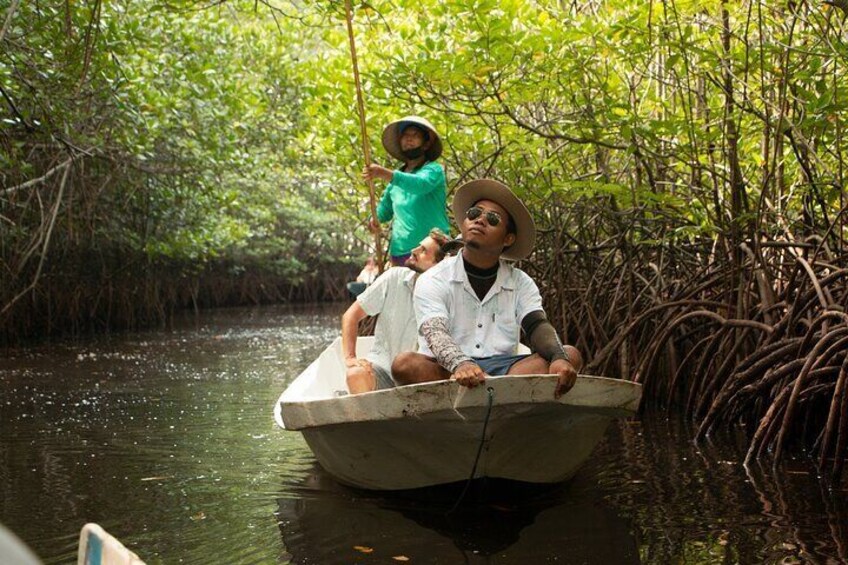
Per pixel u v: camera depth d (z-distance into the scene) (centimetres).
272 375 1050
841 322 594
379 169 622
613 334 915
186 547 395
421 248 534
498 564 368
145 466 558
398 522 429
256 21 1602
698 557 376
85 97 1074
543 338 454
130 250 1909
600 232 1112
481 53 800
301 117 1519
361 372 501
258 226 2948
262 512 449
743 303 742
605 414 443
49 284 1714
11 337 1515
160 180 1617
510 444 440
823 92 678
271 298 3434
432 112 998
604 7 887
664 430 686
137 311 2022
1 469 555
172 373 1071
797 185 772
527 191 918
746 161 862
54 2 920
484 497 466
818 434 602
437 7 861
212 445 621
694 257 941
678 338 823
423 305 463
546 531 414
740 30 783
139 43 1204
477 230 464
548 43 798
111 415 755
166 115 1344
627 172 997
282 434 661
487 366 462
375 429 438
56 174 1491
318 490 492
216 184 1720
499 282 477
